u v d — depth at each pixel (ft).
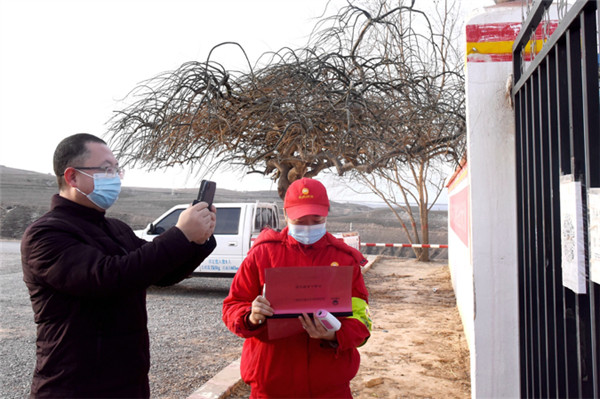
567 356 6.73
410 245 47.57
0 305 26.71
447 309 25.88
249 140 24.88
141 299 6.99
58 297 6.22
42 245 6.12
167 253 6.28
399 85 23.45
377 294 30.78
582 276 6.15
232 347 19.15
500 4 10.56
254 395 7.93
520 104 9.08
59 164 6.89
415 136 23.24
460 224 23.22
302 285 7.09
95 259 6.07
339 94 23.03
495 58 10.26
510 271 10.09
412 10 25.09
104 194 6.93
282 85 23.66
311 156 23.22
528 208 8.52
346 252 8.14
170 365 16.79
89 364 6.19
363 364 16.43
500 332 10.09
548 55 7.14
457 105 23.12
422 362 16.60
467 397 13.58
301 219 7.90
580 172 6.21
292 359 7.60
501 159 10.18
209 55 22.35
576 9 5.70
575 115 6.19
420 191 48.55
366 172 24.06
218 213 31.94
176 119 22.86
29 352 18.19
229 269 30.83
